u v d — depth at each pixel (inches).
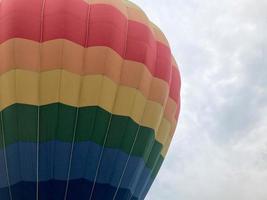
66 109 601.9
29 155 594.9
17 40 610.9
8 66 609.3
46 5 631.8
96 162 608.7
